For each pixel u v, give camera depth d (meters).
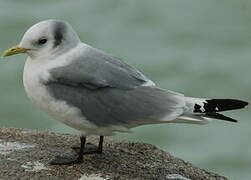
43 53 9.16
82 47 9.27
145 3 27.62
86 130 9.29
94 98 9.00
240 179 16.28
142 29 25.36
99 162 9.59
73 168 9.24
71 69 9.02
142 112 8.97
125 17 26.28
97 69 9.05
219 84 21.03
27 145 9.94
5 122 18.42
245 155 16.75
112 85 9.02
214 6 28.09
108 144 10.42
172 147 17.08
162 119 8.89
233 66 22.33
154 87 9.16
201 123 8.90
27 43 9.15
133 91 9.05
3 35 23.73
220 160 16.56
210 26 26.09
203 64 22.38
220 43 24.48
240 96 20.23
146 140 17.28
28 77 9.19
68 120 9.19
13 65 21.06
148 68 22.03
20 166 9.13
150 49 23.59
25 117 18.55
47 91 9.06
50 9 26.16
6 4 26.09
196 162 16.58
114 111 9.02
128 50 23.45
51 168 9.16
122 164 9.65
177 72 21.77
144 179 9.24
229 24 26.39
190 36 24.98
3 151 9.61
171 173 9.65
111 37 24.50
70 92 9.02
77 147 9.94
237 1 28.45
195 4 28.20
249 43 24.39
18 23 24.58
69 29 9.26
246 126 17.81
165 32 25.20
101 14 26.41
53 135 10.52
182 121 8.89
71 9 26.41
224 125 17.91
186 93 20.50
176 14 27.00
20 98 19.52
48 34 9.11
